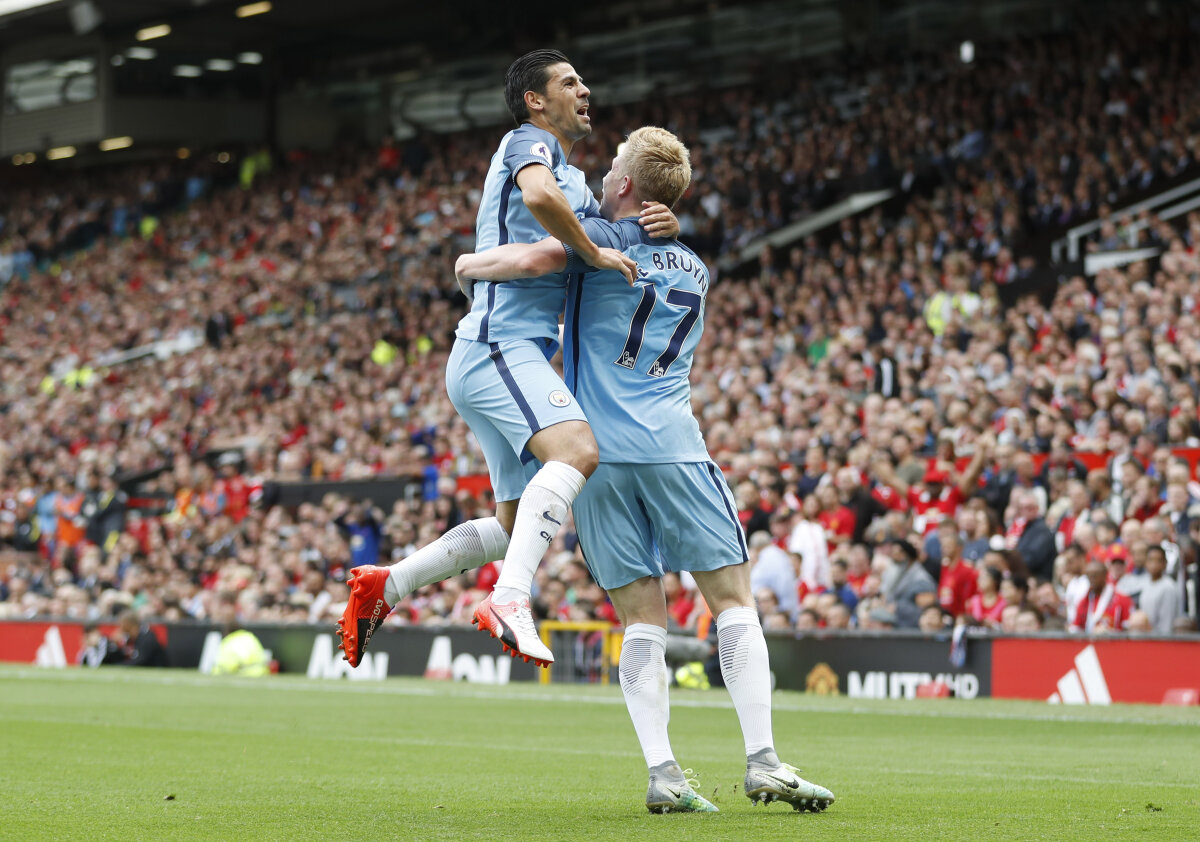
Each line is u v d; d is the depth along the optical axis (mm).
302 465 34875
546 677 22625
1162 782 8484
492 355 6863
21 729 13000
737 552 6980
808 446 25625
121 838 5809
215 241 55250
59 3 49656
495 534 7320
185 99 58625
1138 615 17703
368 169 53938
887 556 20312
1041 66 39344
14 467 42531
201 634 26703
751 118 46000
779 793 6656
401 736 12594
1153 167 34469
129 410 45031
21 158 64125
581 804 7180
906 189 39719
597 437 6859
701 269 7184
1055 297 30406
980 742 11945
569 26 54469
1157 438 21969
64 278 57562
